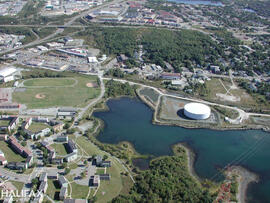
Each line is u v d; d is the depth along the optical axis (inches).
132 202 6023.6
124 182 6663.4
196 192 6427.2
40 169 6870.1
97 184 6437.0
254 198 6628.9
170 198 6186.0
